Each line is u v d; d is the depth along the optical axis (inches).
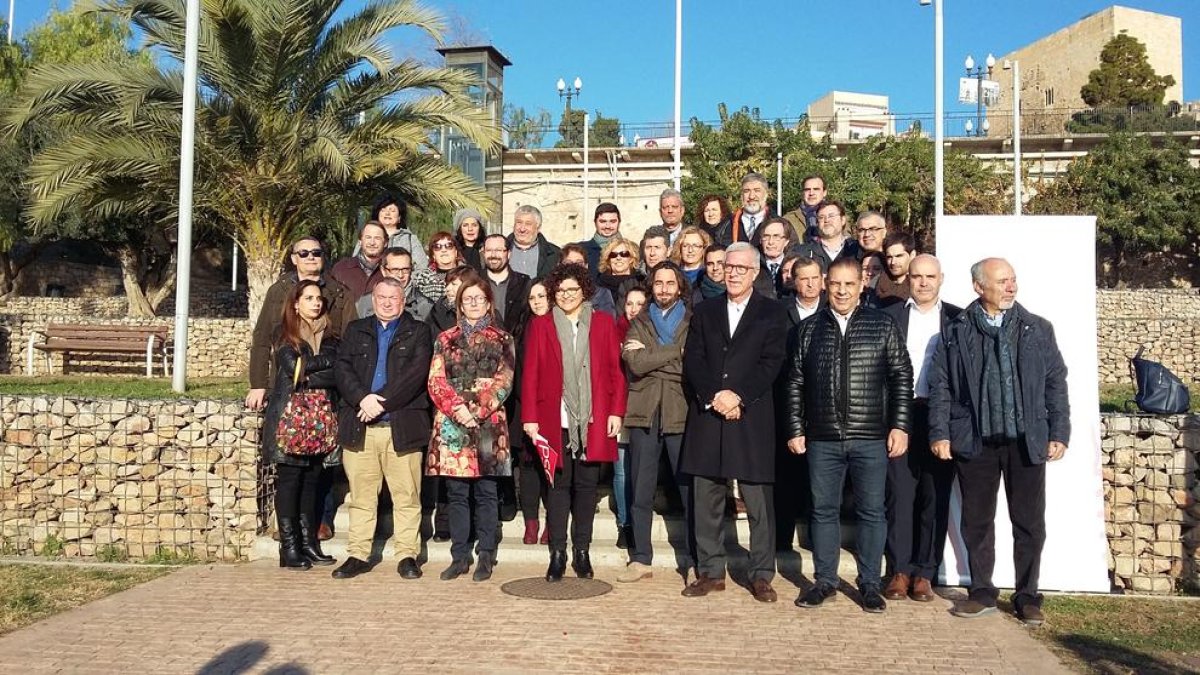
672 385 247.6
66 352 642.8
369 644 196.2
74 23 1106.1
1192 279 1261.1
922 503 235.8
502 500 290.7
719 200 349.7
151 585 242.1
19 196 821.2
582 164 1363.2
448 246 288.4
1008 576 247.9
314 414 252.7
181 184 402.9
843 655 191.9
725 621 214.2
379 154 541.6
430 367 248.8
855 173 1186.0
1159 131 1343.5
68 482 281.9
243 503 277.7
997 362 219.8
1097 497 247.3
